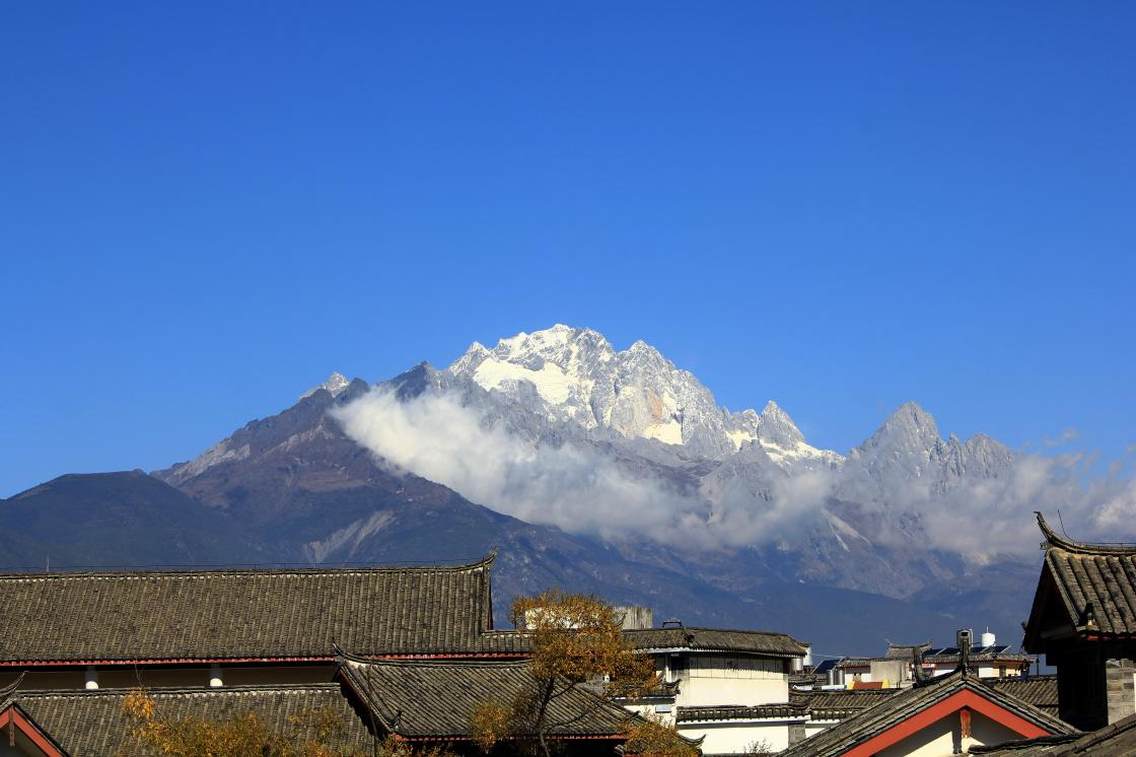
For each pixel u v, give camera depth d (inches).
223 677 3454.7
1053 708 2824.8
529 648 3422.7
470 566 3708.2
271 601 3609.7
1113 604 2022.6
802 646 5182.1
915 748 1766.7
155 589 3646.7
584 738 2593.5
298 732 2677.2
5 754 2600.9
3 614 3545.8
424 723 2620.6
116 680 3447.3
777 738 3838.6
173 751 2347.4
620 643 2541.8
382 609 3575.3
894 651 7145.7
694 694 4638.3
